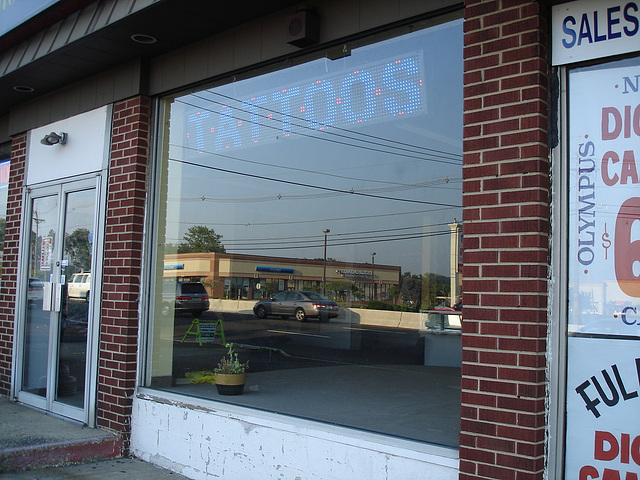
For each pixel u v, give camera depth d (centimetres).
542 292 318
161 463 523
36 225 706
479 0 350
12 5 570
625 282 314
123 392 559
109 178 604
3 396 714
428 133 559
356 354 723
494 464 321
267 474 446
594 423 313
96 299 597
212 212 705
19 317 704
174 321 627
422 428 419
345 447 404
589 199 325
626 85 321
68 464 519
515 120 330
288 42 459
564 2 330
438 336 675
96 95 629
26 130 734
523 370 316
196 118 620
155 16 484
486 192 337
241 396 542
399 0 410
